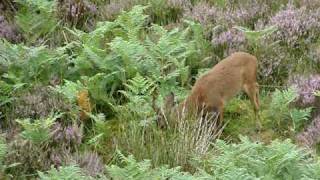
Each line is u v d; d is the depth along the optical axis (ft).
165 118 29.81
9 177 26.05
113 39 35.12
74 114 30.40
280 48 35.78
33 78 32.71
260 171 24.64
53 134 28.71
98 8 40.32
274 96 31.37
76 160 27.27
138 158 27.99
